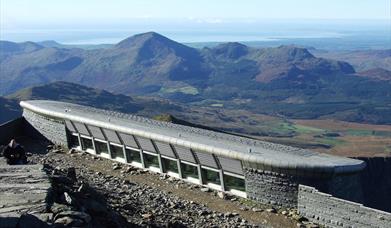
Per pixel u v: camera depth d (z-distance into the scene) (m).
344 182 22.02
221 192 23.75
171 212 20.53
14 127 35.03
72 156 30.52
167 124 30.77
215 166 24.02
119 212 17.84
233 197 23.23
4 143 33.62
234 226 19.61
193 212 20.97
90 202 14.95
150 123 30.44
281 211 21.55
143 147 27.38
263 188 22.25
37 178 15.38
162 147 26.16
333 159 22.89
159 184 25.03
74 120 31.09
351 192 22.56
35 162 28.11
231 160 23.14
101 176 25.92
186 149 24.84
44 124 33.94
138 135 27.09
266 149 24.22
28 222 11.28
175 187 24.59
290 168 21.27
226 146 24.00
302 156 23.03
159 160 26.61
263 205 22.22
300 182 21.28
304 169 21.03
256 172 22.38
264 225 20.06
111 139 29.27
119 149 29.19
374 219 18.47
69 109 34.44
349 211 19.22
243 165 22.81
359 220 18.92
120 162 28.70
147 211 19.73
